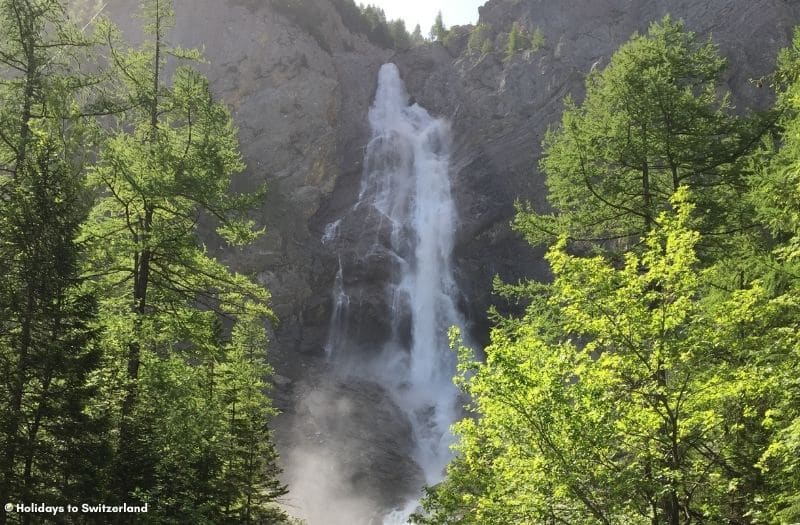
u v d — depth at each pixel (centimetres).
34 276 1312
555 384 1012
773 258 1305
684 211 1041
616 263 1756
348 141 7312
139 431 1548
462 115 7469
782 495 1016
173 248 1792
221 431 1992
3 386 1278
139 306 1759
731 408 1090
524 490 1091
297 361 5456
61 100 1563
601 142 1695
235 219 1920
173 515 1571
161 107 1936
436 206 6562
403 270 6112
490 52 8012
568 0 8044
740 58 6084
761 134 1641
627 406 1012
